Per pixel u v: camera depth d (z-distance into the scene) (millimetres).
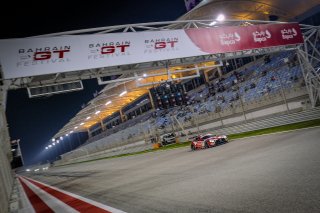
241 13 36344
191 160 15867
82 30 12961
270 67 35438
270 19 38312
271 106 25938
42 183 31000
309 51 31406
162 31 14359
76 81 13211
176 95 38594
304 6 36250
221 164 11414
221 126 32344
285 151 10672
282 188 5883
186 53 14734
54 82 12680
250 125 26781
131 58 13297
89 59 12453
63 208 10289
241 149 14977
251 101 29406
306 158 8438
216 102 39344
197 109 43094
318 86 20875
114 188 12352
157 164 18484
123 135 59406
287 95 25422
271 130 21703
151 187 10078
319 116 20047
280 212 4523
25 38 11547
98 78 13797
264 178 7184
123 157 43156
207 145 21469
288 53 33938
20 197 19812
